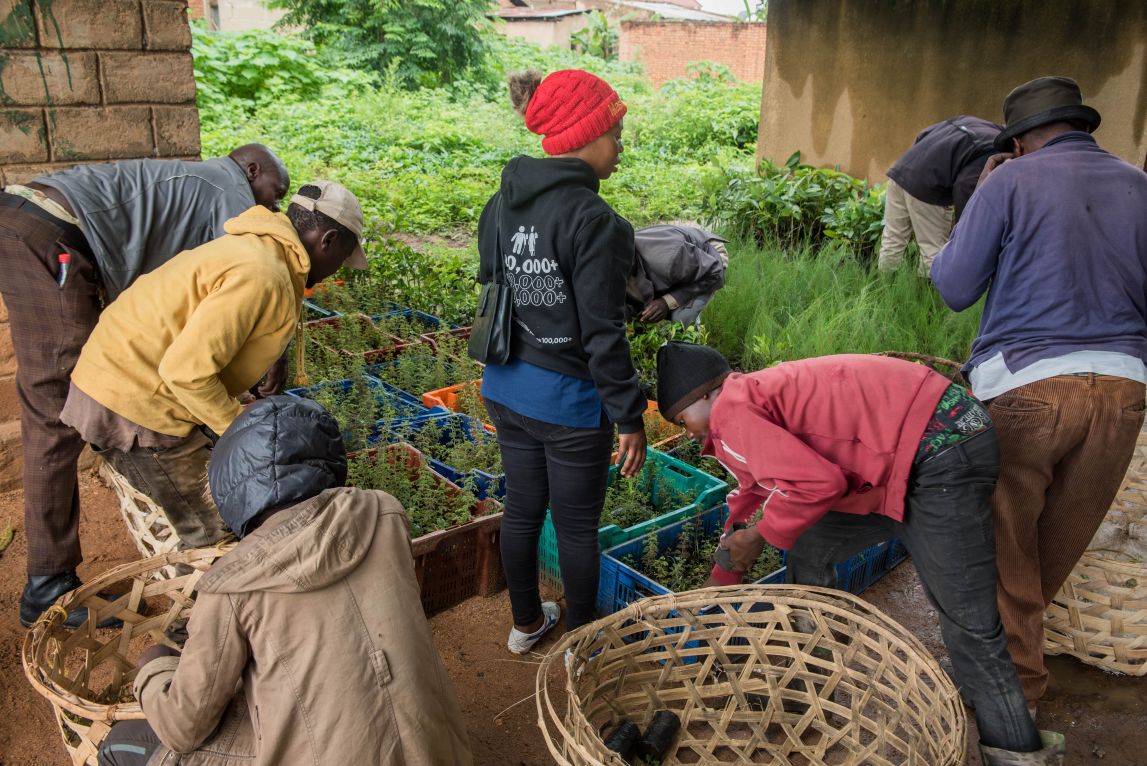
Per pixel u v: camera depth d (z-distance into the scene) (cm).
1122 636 321
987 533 249
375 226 688
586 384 273
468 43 1953
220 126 1309
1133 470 412
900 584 388
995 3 670
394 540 207
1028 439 271
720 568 293
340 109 1462
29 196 302
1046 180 269
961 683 264
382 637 196
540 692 230
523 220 261
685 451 443
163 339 279
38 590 323
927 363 365
